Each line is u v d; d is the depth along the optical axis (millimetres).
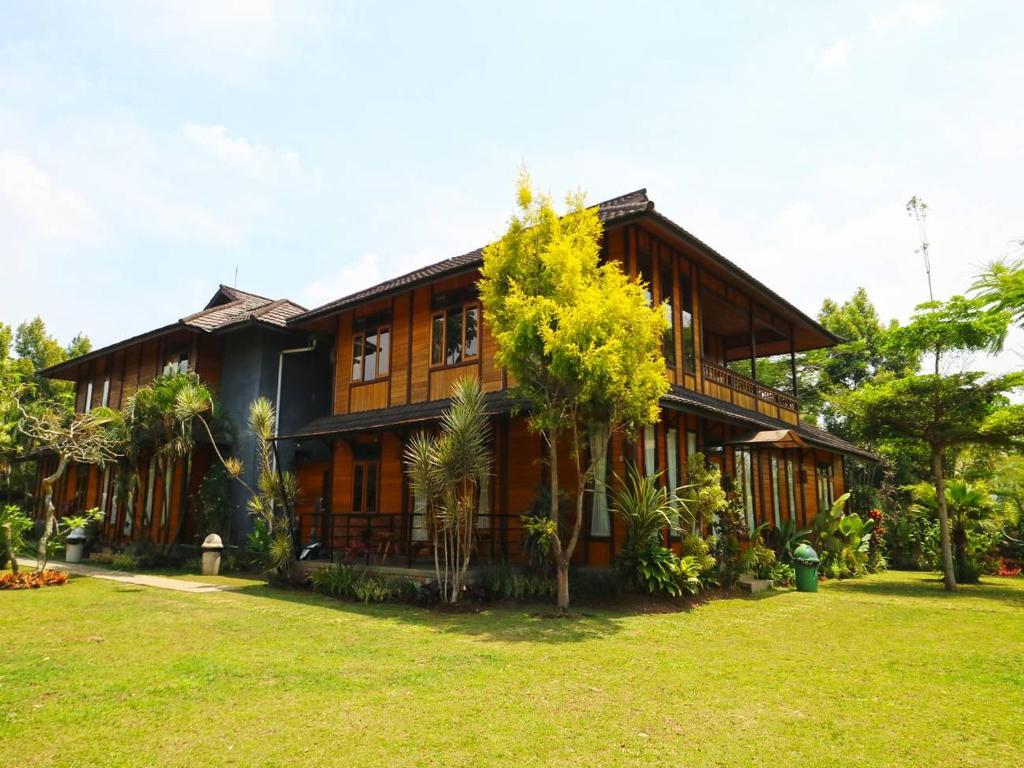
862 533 19078
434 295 16344
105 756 4355
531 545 11555
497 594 11094
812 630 9055
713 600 11688
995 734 4879
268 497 14711
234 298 23812
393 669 6609
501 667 6707
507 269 10719
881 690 6023
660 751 4480
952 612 10914
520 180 10836
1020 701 5707
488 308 10984
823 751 4516
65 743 4582
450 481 10953
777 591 13477
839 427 33406
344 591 11914
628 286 10281
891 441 17906
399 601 11219
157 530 19891
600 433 12273
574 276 10008
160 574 15695
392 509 15883
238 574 15742
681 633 8656
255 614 9969
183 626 8945
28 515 27406
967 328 15641
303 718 5105
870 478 29047
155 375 22609
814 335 20844
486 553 13641
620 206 13891
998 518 20766
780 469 18812
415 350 16500
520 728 4895
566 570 10242
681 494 12945
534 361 10289
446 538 11070
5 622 9227
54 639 8055
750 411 16938
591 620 9461
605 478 12562
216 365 20781
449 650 7480
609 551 12242
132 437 17719
